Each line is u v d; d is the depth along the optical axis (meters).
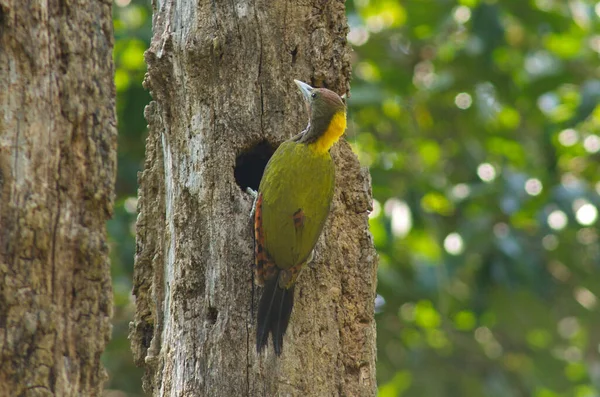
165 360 11.48
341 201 11.90
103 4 8.87
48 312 8.16
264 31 11.72
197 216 11.45
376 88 20.03
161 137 12.31
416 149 21.78
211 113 11.59
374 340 11.73
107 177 8.70
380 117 21.61
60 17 8.59
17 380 7.95
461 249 20.52
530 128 23.06
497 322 22.27
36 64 8.40
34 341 8.06
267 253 10.95
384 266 19.84
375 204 20.08
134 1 19.34
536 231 20.98
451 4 20.69
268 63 11.71
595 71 22.23
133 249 19.09
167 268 11.88
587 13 21.86
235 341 10.98
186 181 11.60
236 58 11.66
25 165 8.25
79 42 8.65
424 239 21.55
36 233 8.20
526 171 21.27
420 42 21.84
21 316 8.02
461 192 20.66
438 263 20.27
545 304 21.97
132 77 19.58
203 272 11.32
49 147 8.38
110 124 8.79
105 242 8.62
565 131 22.47
